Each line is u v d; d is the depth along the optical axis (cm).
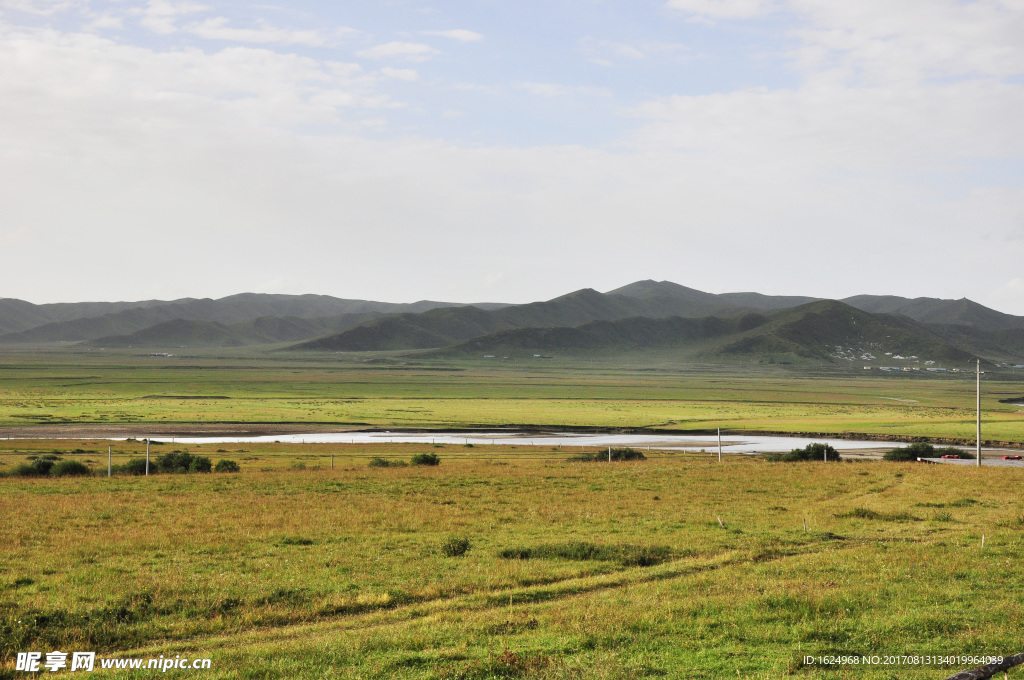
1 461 8400
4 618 2028
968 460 9388
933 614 1928
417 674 1569
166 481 5800
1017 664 1394
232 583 2506
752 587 2334
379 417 18000
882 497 4859
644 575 2614
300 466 8000
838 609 2023
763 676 1519
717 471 6594
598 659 1612
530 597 2352
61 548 3041
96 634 1959
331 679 1549
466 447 11662
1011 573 2470
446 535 3459
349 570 2722
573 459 9225
